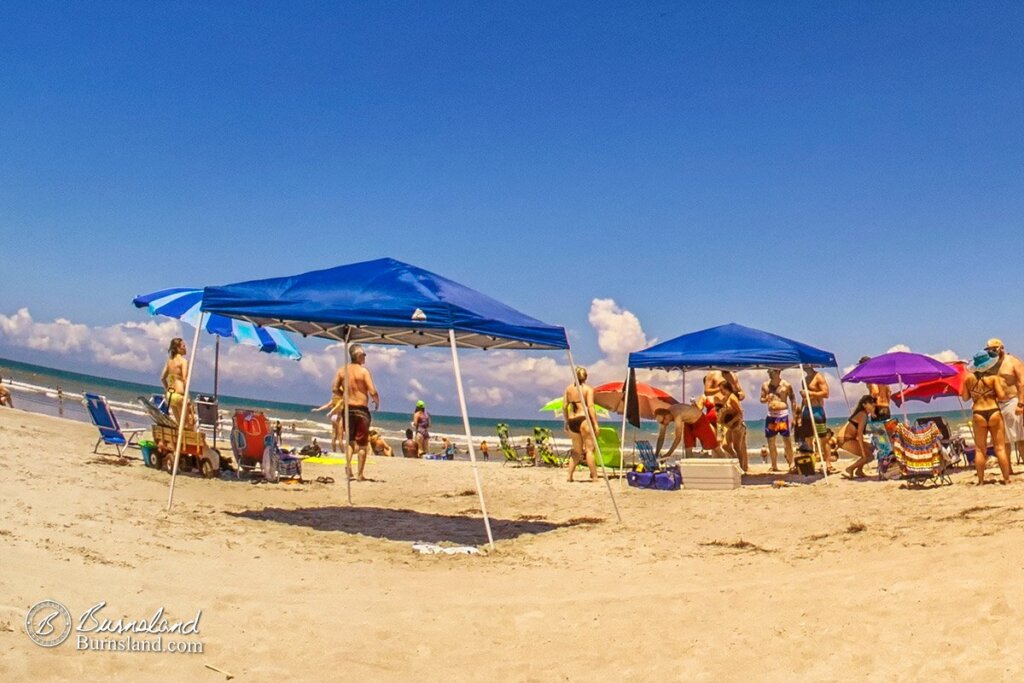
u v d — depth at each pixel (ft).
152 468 39.78
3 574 16.84
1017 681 12.36
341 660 14.79
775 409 48.75
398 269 29.81
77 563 18.88
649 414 51.83
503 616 17.88
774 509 33.06
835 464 53.26
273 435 41.24
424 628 16.93
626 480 46.85
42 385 209.05
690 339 47.16
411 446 72.13
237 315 30.91
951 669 13.19
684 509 34.86
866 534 25.31
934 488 34.47
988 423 33.47
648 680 14.07
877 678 13.28
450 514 33.94
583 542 27.48
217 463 39.06
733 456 52.03
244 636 15.64
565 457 65.05
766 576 21.01
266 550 23.86
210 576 19.83
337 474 48.03
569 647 15.85
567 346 32.73
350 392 44.37
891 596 17.22
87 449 44.96
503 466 61.72
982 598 16.03
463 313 27.50
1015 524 23.43
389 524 30.42
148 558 20.70
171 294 42.93
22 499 25.76
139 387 260.83
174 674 13.42
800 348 46.91
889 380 41.78
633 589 20.36
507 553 25.44
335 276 29.91
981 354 33.50
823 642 15.12
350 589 19.89
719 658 14.88
